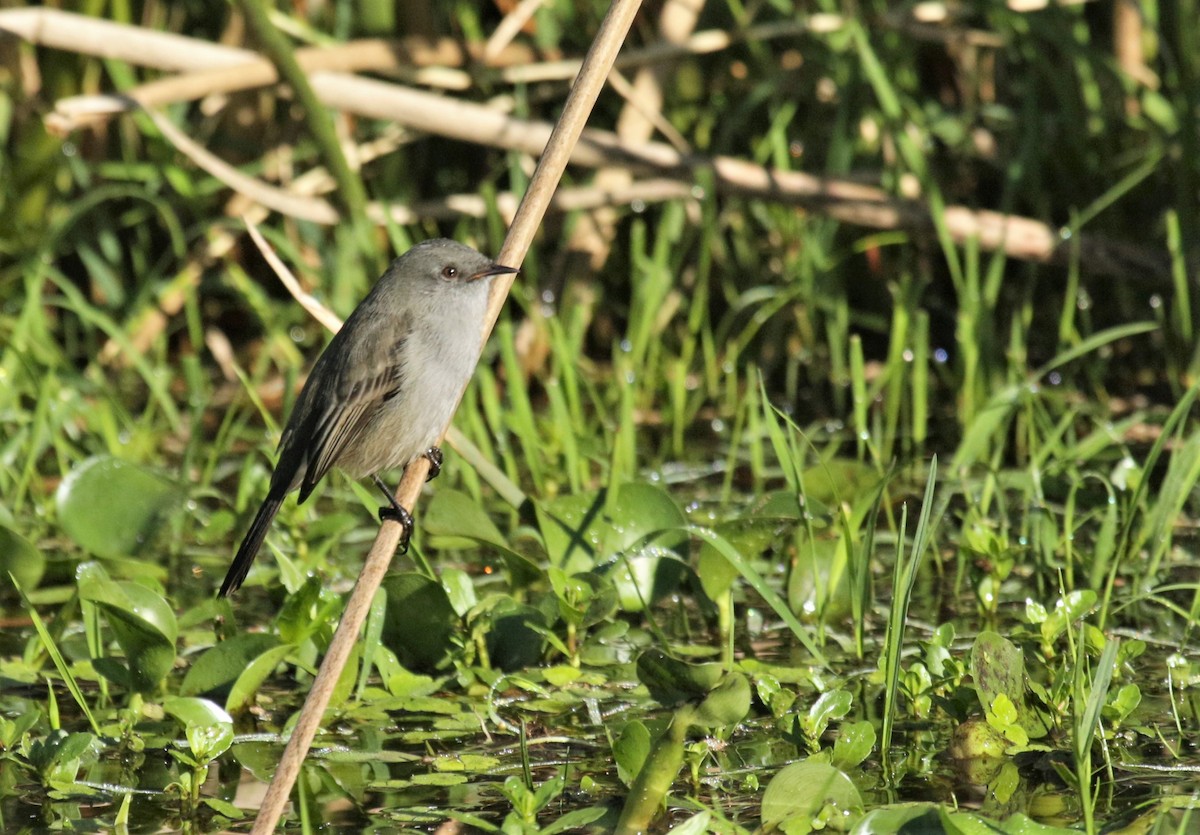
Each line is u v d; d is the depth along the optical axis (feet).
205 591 32.81
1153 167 45.85
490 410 39.45
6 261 50.34
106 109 40.60
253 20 40.78
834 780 20.47
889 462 40.19
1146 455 39.60
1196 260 44.57
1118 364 48.11
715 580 29.27
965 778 22.13
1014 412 41.06
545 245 51.93
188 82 41.50
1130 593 30.25
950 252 43.45
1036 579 31.55
